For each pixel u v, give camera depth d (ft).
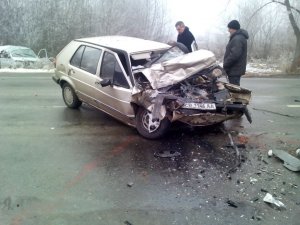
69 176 16.17
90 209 13.53
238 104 20.49
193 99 19.77
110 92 21.77
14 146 19.58
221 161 18.07
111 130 22.34
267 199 14.35
